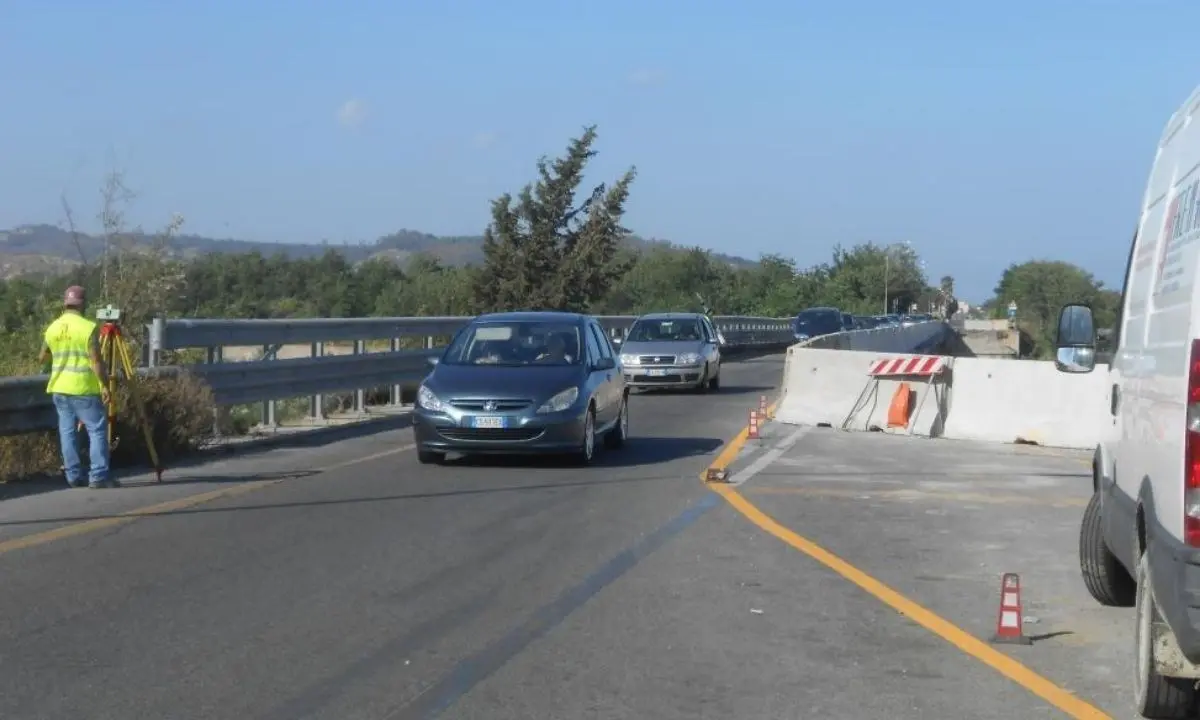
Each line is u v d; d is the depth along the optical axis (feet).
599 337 54.44
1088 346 27.73
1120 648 24.34
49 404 44.37
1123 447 23.47
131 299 61.93
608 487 43.52
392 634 24.62
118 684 21.29
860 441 59.62
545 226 144.25
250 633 24.53
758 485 44.65
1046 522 38.19
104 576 28.99
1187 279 18.20
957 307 479.82
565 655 23.40
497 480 44.83
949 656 23.68
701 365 86.84
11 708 20.01
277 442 55.16
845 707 20.66
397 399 72.79
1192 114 20.63
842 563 31.83
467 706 20.45
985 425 60.75
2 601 26.63
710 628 25.44
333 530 34.96
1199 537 16.84
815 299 316.19
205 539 33.37
